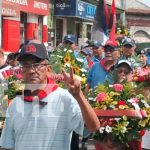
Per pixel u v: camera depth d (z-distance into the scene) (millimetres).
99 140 5961
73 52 11711
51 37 27172
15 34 21781
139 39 51594
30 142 4363
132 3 53344
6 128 4504
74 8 27297
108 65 8820
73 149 5504
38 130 4367
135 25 51469
